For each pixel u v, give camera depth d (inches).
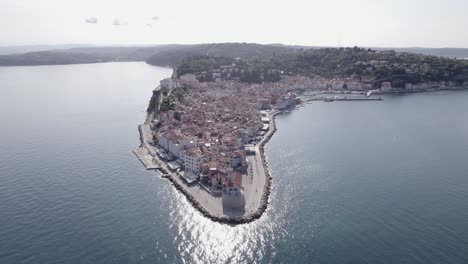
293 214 6939.0
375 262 5506.9
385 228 6382.9
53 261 5516.7
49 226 6432.1
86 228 6407.5
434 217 6707.7
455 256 5595.5
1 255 5615.2
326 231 6338.6
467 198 7436.0
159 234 6299.2
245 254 5821.9
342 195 7667.3
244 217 6776.6
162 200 7529.5
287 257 5718.5
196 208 7170.3
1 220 6584.6
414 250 5757.9
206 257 5748.0
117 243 6008.9
